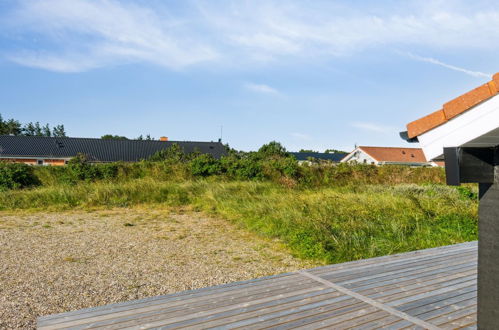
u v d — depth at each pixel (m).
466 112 1.63
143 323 2.49
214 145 44.28
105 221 9.11
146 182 13.14
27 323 3.46
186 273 5.16
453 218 8.09
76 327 2.42
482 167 1.72
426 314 2.68
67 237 7.31
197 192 12.55
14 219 9.16
